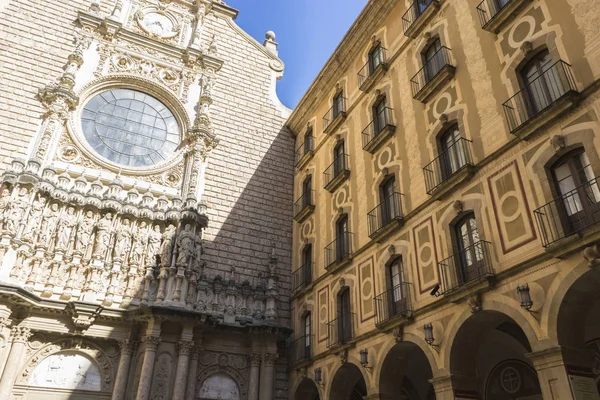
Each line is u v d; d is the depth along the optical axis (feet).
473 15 59.72
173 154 97.91
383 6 81.25
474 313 47.11
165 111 102.22
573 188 41.75
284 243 99.91
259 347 85.51
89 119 93.97
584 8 43.91
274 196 103.96
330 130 91.81
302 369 81.51
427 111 64.23
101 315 75.05
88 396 72.54
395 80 74.43
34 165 79.10
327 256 82.64
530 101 48.21
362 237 73.46
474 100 55.57
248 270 94.17
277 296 91.40
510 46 51.85
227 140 104.94
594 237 36.47
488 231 48.57
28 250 73.77
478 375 66.44
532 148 45.73
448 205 55.47
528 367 59.82
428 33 67.72
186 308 79.71
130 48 103.40
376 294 65.77
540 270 41.50
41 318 72.74
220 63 110.73
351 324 70.18
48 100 89.15
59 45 96.12
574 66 43.37
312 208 93.97
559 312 38.88
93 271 77.77
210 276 90.07
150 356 73.92
